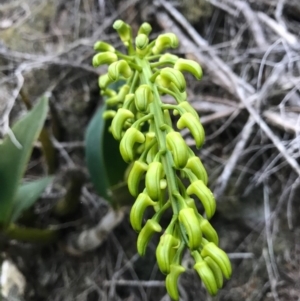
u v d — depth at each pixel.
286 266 0.32
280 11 0.34
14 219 0.29
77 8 0.39
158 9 0.37
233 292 0.33
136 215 0.14
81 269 0.36
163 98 0.33
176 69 0.17
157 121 0.15
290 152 0.30
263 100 0.31
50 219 0.35
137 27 0.37
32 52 0.39
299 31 0.35
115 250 0.35
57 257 0.36
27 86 0.38
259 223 0.33
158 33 0.37
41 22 0.40
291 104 0.32
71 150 0.38
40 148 0.37
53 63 0.37
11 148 0.27
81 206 0.35
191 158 0.15
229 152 0.34
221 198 0.33
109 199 0.29
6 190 0.27
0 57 0.38
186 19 0.37
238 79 0.33
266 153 0.33
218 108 0.33
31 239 0.32
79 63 0.36
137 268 0.35
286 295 0.31
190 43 0.35
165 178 0.15
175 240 0.14
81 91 0.38
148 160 0.15
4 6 0.42
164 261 0.14
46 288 0.36
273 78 0.32
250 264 0.33
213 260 0.14
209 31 0.36
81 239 0.34
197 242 0.13
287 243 0.32
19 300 0.35
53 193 0.36
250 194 0.33
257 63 0.34
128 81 0.20
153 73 0.18
